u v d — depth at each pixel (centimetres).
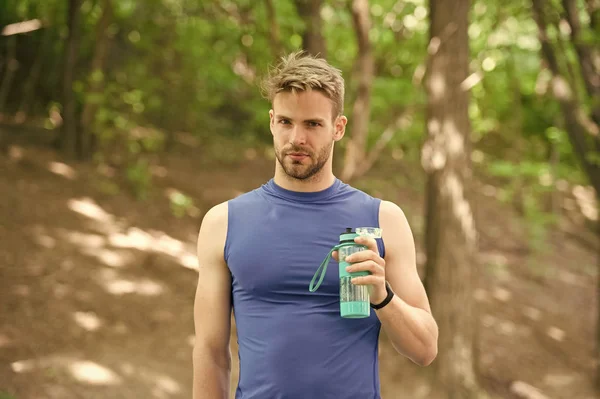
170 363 766
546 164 1216
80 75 1228
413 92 986
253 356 215
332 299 214
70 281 835
